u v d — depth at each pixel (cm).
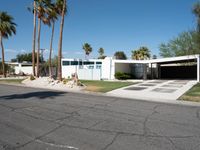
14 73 5494
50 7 3247
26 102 1155
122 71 3819
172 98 1418
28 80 2866
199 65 2772
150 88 2023
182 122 753
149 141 555
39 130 644
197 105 1174
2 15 4184
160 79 3644
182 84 2444
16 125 697
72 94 1570
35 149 500
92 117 810
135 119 788
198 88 1942
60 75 2488
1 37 4250
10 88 2058
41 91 1775
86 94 1597
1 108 978
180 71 4169
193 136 599
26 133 616
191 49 2931
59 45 2472
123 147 514
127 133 620
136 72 3981
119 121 755
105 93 1689
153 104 1154
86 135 600
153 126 696
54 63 5194
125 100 1289
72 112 898
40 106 1033
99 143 539
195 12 1675
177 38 4256
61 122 735
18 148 505
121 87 2106
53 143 538
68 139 566
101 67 3669
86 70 3812
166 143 543
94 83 2645
